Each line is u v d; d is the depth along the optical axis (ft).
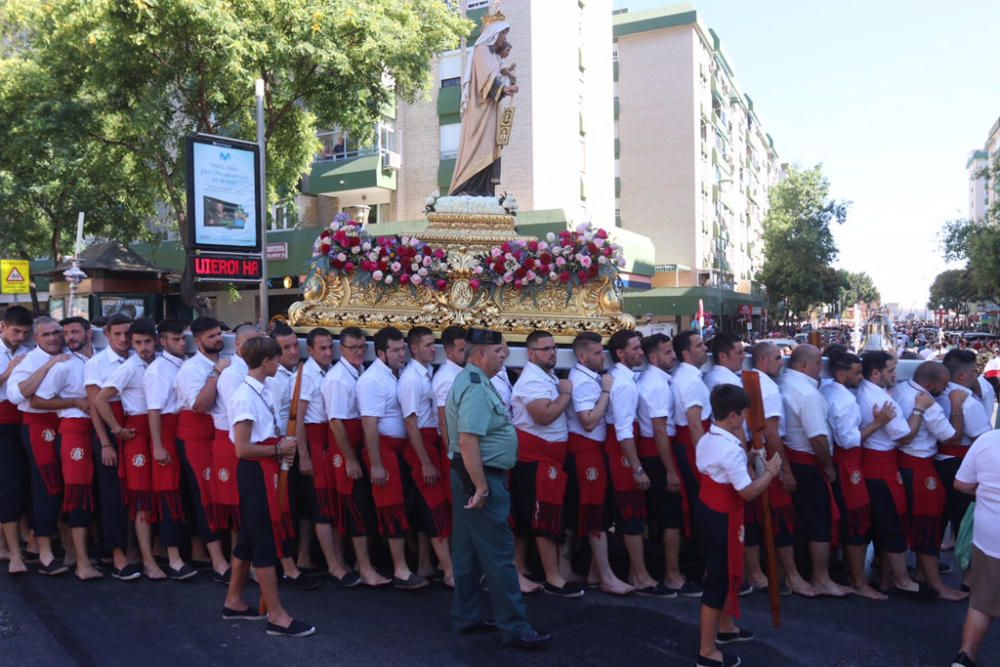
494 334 15.88
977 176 114.42
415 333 19.36
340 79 52.01
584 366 18.60
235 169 40.29
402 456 19.61
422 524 19.92
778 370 19.01
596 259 23.82
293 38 49.75
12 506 20.18
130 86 49.98
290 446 16.15
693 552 20.74
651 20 128.16
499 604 15.55
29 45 59.98
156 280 61.16
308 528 20.79
